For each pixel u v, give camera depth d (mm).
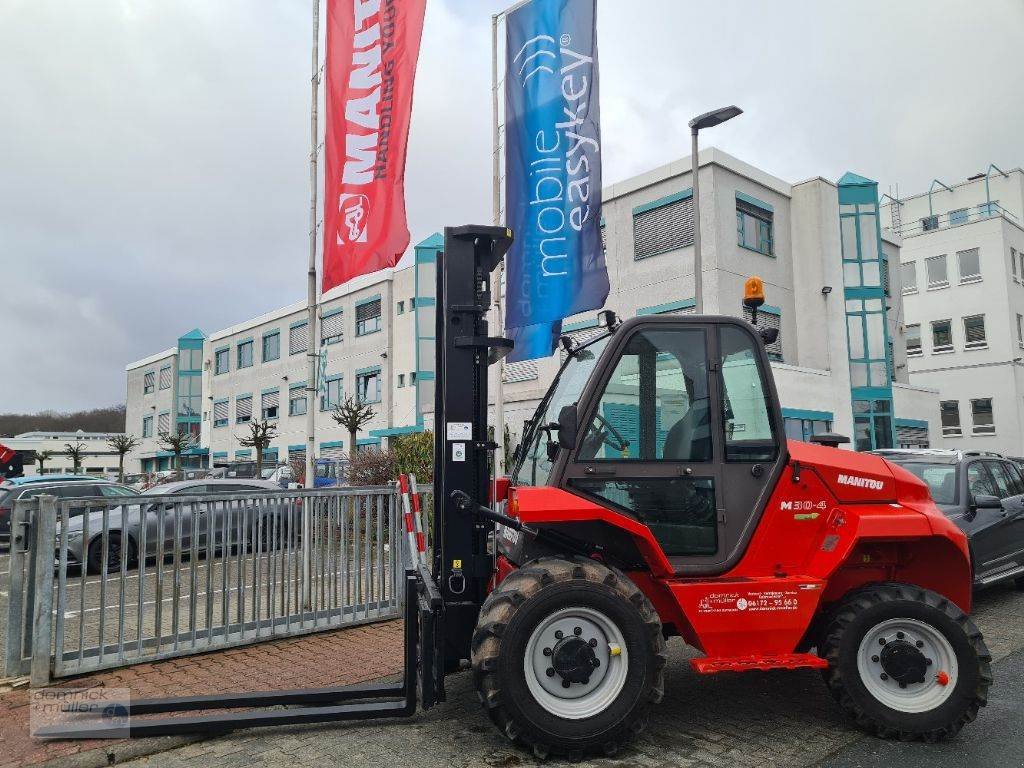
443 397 5312
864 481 4801
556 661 4086
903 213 46719
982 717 4789
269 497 6613
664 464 4613
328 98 9469
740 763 4055
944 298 38219
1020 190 42969
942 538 4750
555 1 11008
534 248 11008
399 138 9023
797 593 4406
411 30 9086
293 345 43688
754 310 5023
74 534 5793
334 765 4051
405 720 4719
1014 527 8789
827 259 25531
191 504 6094
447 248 4957
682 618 4512
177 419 56344
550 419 5145
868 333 25594
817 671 5844
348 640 6590
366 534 7383
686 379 4723
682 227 24109
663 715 4840
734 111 14219
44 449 72312
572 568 4195
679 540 4574
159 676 5496
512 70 11336
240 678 5453
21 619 5449
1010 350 35938
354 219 9148
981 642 4426
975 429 36469
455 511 4809
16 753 4102
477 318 5062
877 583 4672
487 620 4105
